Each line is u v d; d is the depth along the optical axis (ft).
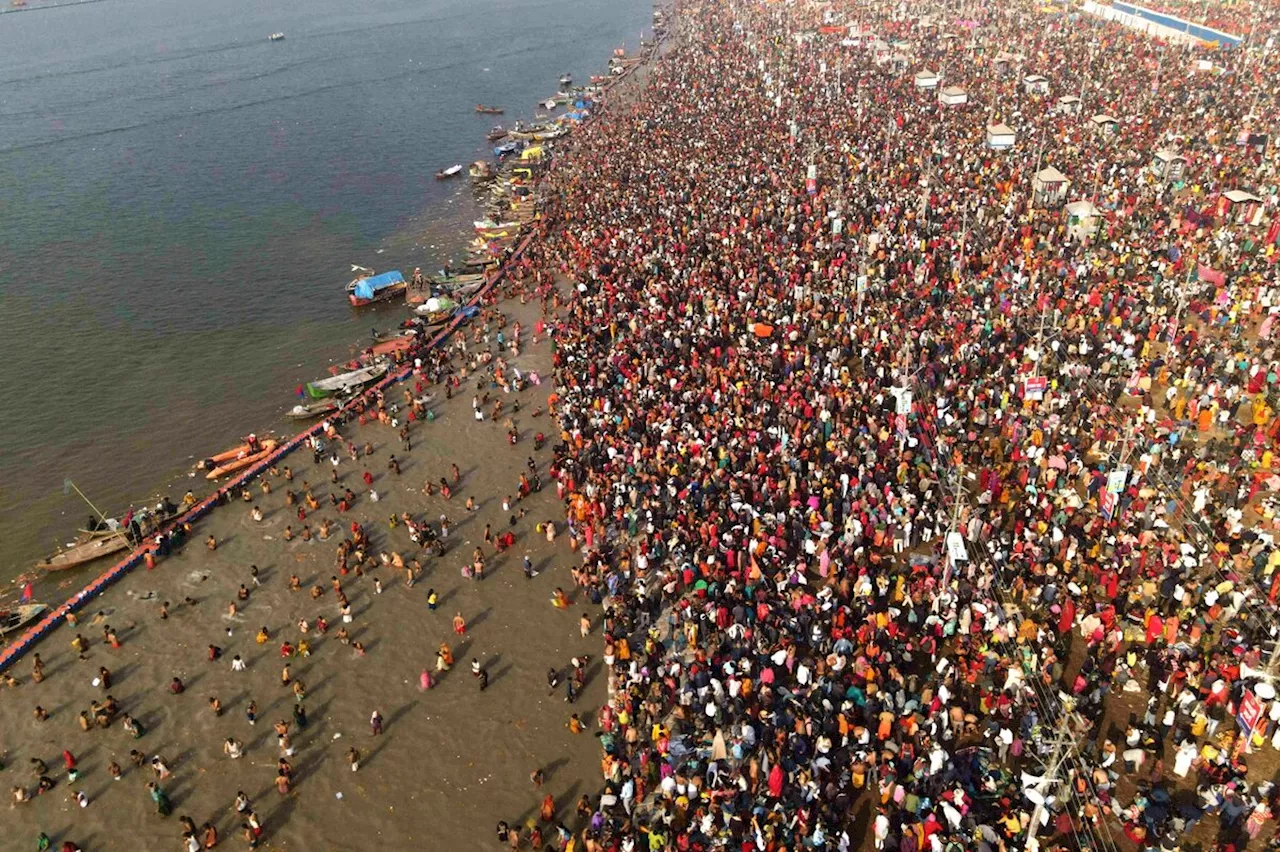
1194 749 92.12
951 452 141.69
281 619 130.52
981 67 377.30
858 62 416.46
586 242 244.22
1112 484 121.49
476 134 411.13
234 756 109.09
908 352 157.48
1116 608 112.68
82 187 356.79
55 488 172.86
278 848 98.22
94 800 104.73
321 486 160.45
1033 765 95.55
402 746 109.91
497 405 178.40
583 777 104.53
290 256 280.72
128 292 258.78
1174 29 427.33
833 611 114.11
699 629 114.21
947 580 114.11
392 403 187.01
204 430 189.26
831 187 256.73
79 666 124.16
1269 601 110.11
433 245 284.82
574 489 150.61
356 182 351.25
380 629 127.75
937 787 91.15
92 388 208.64
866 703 100.07
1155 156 240.32
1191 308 176.35
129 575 141.69
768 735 100.07
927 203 233.55
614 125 362.33
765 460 141.49
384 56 611.06
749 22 559.38
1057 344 166.30
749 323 184.75
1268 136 249.14
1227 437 143.64
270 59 622.13
